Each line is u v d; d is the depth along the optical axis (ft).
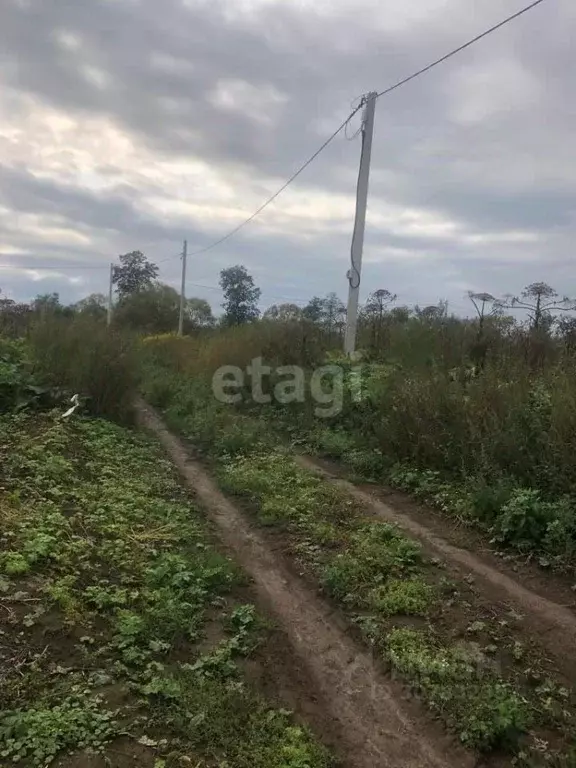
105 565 17.62
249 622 15.70
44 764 10.27
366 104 46.75
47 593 15.05
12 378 34.04
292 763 11.12
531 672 13.85
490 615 16.33
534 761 11.32
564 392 22.31
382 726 12.47
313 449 33.88
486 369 28.96
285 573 19.10
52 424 30.83
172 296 131.34
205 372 54.08
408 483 26.94
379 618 16.17
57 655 13.08
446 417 27.91
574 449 20.75
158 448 33.24
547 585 17.98
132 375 38.11
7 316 50.42
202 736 11.54
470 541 21.11
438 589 17.65
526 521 20.35
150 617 15.06
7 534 17.51
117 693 12.26
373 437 32.19
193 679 13.15
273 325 54.60
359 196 47.29
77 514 20.57
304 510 24.06
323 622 16.33
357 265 47.60
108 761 10.50
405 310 60.08
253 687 13.28
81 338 37.68
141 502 23.34
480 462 24.63
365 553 19.75
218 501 25.79
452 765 11.45
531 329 38.01
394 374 34.35
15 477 22.53
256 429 36.86
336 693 13.47
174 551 19.43
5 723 10.93
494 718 12.11
